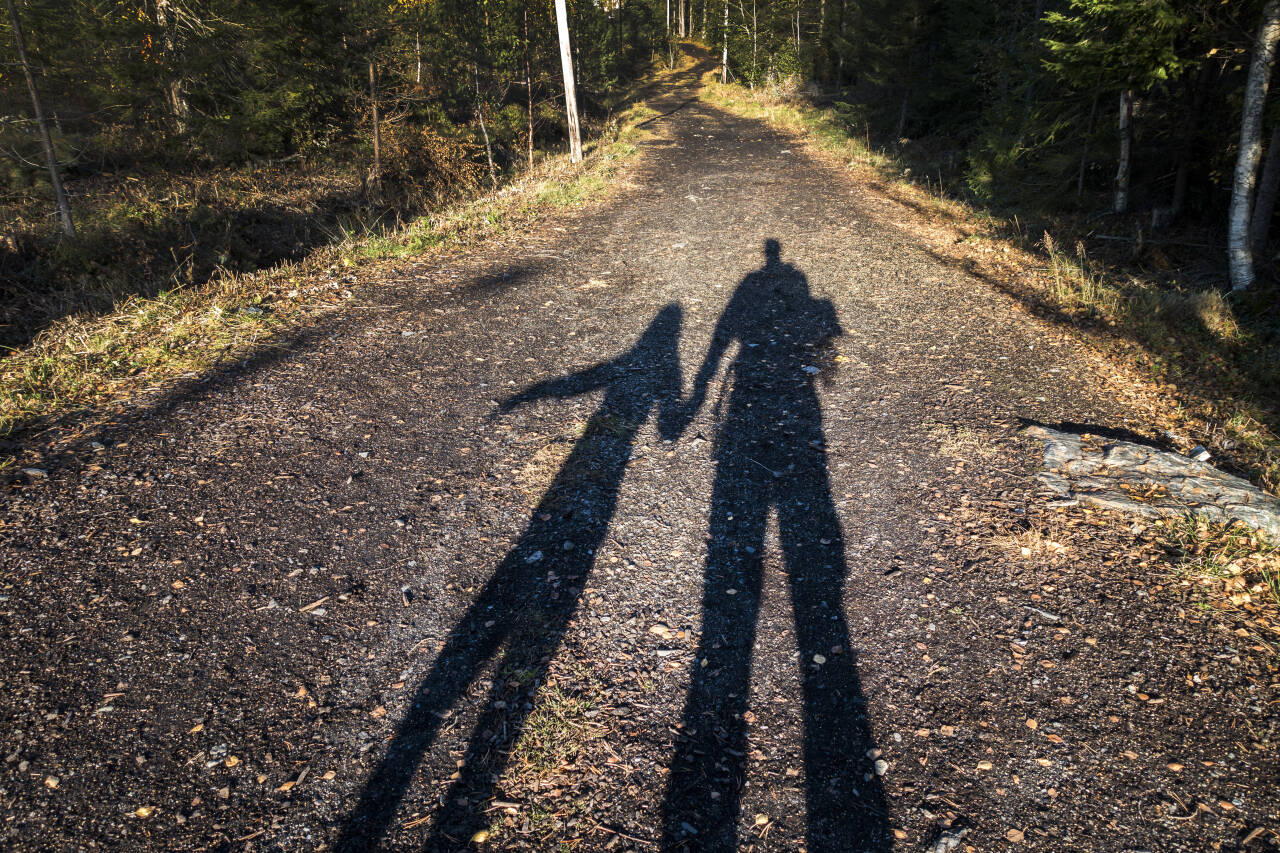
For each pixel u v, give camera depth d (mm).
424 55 19281
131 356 5281
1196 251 8594
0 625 2760
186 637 2785
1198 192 9500
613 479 3994
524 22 17750
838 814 2172
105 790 2184
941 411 4715
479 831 2113
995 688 2605
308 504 3660
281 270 7613
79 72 12031
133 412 4484
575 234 10109
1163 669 2650
